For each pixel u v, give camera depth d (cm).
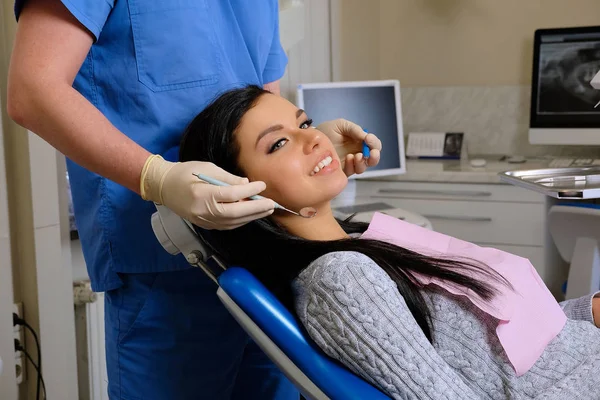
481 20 365
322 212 127
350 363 104
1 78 177
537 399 114
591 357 121
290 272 118
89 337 209
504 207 310
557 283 329
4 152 176
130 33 127
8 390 172
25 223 184
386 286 108
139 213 132
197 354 138
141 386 138
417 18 377
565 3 350
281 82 293
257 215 106
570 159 337
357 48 359
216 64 134
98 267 137
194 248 118
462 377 115
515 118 365
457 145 358
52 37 112
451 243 136
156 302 135
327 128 143
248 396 156
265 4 147
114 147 111
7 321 170
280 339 106
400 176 321
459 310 118
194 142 126
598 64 316
